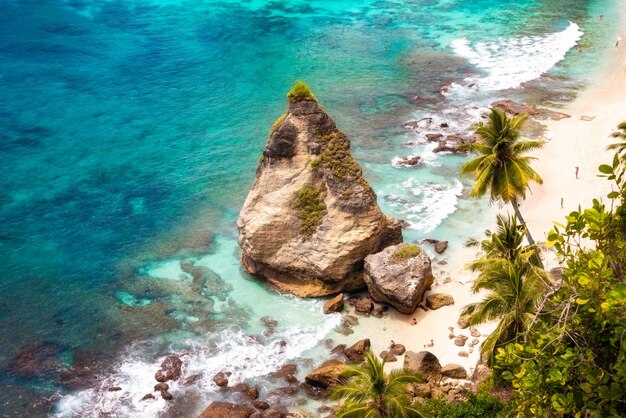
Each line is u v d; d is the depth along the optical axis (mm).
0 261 55125
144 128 79125
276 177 51062
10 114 81625
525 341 17172
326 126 50594
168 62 99375
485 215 59562
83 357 45125
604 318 14859
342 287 50156
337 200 49625
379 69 96125
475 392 38062
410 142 73875
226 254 56156
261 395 41406
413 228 58000
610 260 15258
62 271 54031
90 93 88250
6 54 99375
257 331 47062
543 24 113688
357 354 43719
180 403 41000
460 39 107750
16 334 47219
